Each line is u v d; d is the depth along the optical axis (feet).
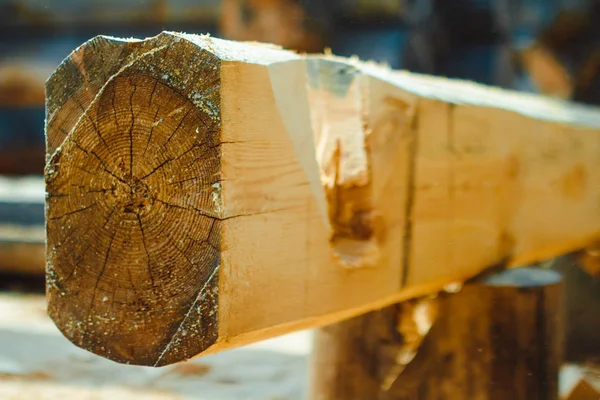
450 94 14.70
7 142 53.67
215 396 18.47
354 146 11.96
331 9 49.16
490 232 15.51
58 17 51.98
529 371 14.99
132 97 9.12
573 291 26.63
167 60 8.95
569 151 18.57
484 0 63.16
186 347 9.04
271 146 9.63
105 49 9.58
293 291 10.25
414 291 13.66
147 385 19.11
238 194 9.08
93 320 9.60
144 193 9.18
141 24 50.83
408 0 50.31
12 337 23.57
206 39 9.41
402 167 12.78
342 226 11.93
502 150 15.67
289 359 22.02
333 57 12.75
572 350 26.43
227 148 8.84
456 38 68.18
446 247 14.12
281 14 45.98
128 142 9.21
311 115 11.51
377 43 48.88
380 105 12.30
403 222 12.91
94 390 18.58
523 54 40.86
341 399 15.61
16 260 32.63
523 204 16.61
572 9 37.11
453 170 14.11
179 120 8.92
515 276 15.94
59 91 10.02
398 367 15.26
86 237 9.57
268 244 9.67
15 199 34.99
